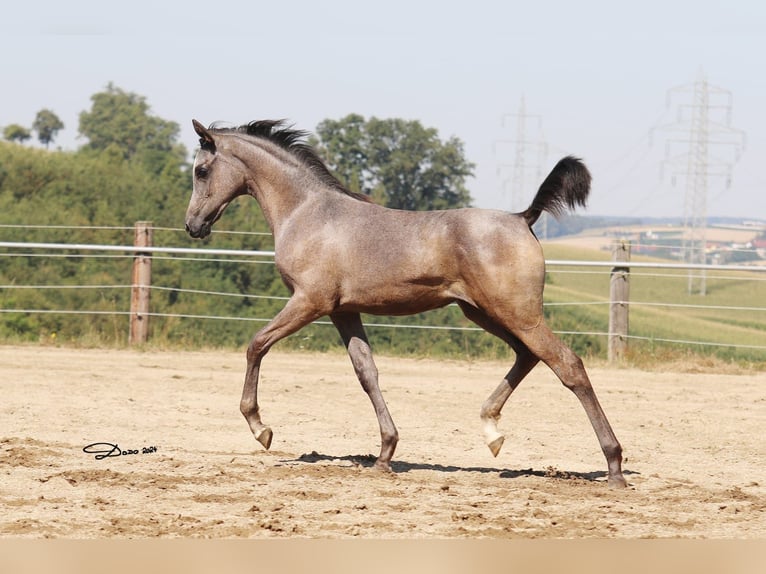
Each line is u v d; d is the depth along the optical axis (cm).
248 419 987
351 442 1153
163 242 3900
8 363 1742
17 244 1961
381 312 959
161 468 963
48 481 890
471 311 968
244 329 3338
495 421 971
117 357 1884
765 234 11612
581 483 941
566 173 902
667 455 1116
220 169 1019
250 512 793
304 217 978
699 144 8694
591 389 916
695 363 1959
